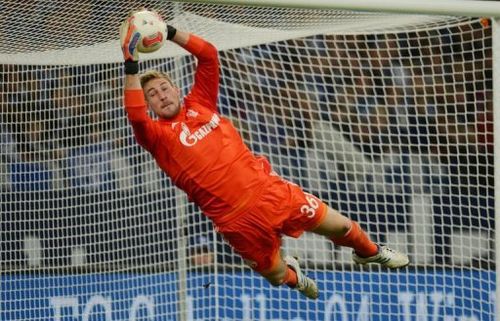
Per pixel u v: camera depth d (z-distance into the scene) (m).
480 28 30.19
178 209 31.16
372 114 32.88
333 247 33.22
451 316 31.03
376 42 33.06
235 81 34.91
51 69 33.38
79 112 33.91
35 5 25.72
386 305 32.25
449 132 32.97
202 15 26.00
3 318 34.25
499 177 23.16
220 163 21.86
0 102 33.84
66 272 34.19
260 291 33.72
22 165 34.03
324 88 34.19
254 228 22.00
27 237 34.25
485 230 32.88
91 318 33.81
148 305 33.50
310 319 33.03
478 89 33.03
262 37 28.31
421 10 22.72
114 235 34.09
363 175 33.03
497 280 23.33
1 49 28.94
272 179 22.20
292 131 34.56
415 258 31.52
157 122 22.02
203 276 34.25
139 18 20.41
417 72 33.66
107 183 33.88
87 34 27.33
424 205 31.62
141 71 33.53
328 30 27.23
